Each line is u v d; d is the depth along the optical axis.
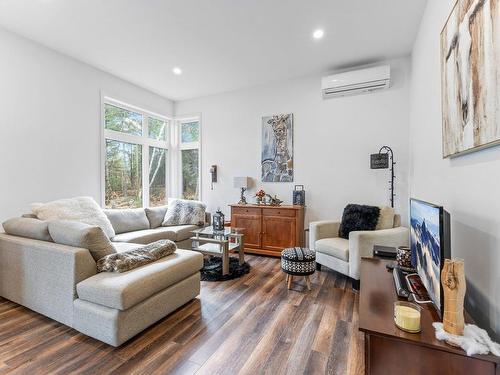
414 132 3.11
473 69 1.26
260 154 4.49
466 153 1.38
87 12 2.55
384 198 3.66
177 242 3.80
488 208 1.17
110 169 4.12
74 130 3.49
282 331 1.96
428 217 1.31
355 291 2.69
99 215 3.16
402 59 3.50
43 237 2.22
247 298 2.53
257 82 4.36
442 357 0.99
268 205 4.06
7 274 2.33
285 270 2.74
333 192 3.96
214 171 4.84
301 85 4.16
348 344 1.81
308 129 4.12
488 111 1.11
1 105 2.80
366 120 3.74
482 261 1.23
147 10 2.52
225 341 1.84
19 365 1.57
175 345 1.79
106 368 1.56
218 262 3.60
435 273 1.18
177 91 4.74
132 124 4.51
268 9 2.51
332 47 3.22
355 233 2.69
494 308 1.12
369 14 2.58
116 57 3.47
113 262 1.98
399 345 1.05
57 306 2.00
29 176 3.03
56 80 3.29
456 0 1.50
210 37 3.00
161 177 5.13
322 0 2.38
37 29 2.84
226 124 4.79
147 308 1.93
